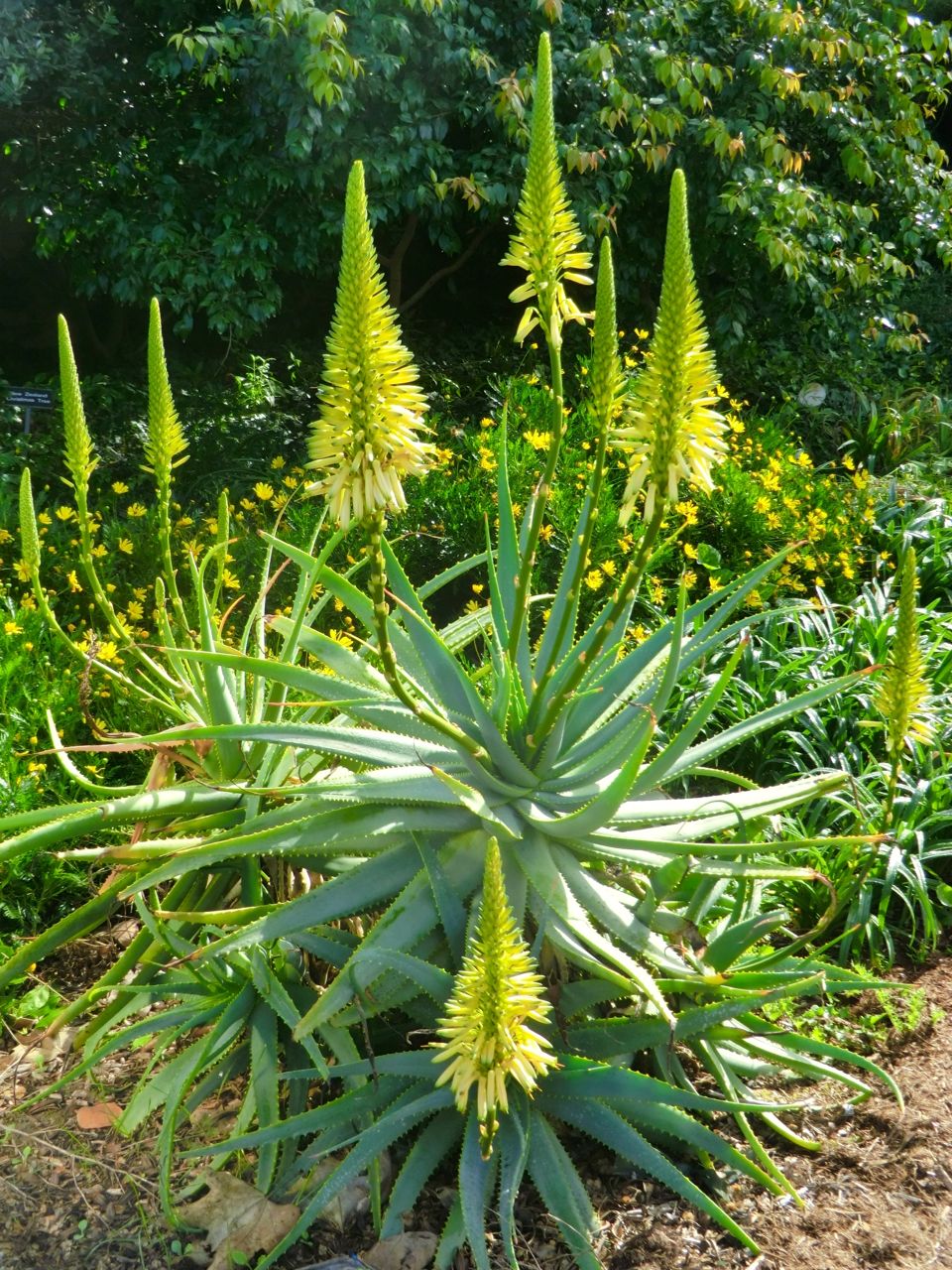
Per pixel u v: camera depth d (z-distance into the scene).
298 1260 2.61
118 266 8.24
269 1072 2.80
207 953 2.65
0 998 3.49
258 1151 2.90
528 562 2.92
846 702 4.86
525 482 6.18
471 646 5.77
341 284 2.20
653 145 7.95
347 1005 2.74
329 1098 3.02
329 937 3.06
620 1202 2.81
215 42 6.99
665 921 2.91
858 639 5.31
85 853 2.78
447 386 8.58
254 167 7.54
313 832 2.83
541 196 2.44
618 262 8.94
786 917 3.04
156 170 7.97
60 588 5.67
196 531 6.42
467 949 2.65
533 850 2.90
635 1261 2.65
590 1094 2.68
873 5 9.37
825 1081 3.26
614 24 8.62
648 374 2.41
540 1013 2.27
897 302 11.23
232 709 3.35
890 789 3.28
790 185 8.31
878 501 7.16
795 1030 3.45
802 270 8.62
